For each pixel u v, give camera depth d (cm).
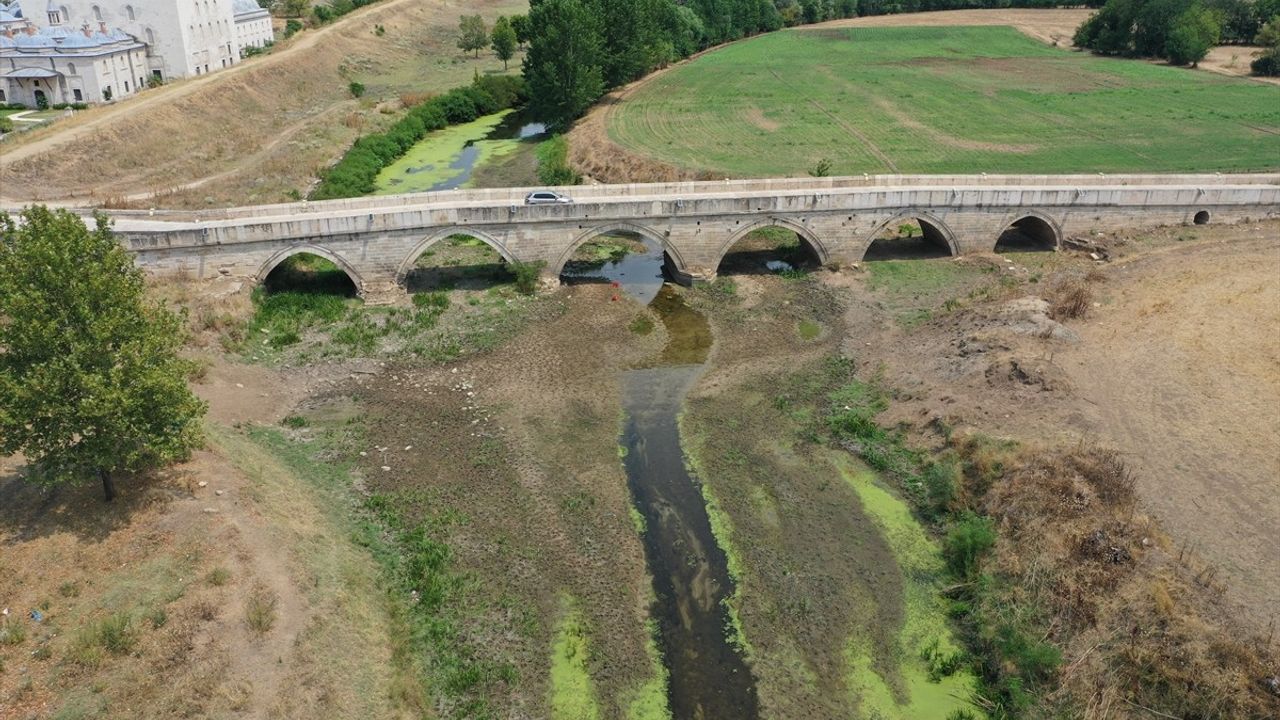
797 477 3847
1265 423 3753
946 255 6250
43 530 2997
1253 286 5147
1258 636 2645
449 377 4675
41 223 2945
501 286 5788
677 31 13488
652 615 3080
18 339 2778
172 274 5144
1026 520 3216
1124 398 3969
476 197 5984
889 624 3041
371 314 5341
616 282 5962
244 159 8175
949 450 3791
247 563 2928
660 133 9269
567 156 8950
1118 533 3059
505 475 3828
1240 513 3216
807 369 4781
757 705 2734
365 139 8719
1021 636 2836
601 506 3638
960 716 2667
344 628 2812
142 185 7219
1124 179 6700
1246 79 11631
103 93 9400
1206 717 2458
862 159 8256
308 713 2452
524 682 2777
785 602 3142
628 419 4319
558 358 4906
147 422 2977
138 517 3080
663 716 2683
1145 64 12875
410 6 17125
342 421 4231
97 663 2477
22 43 9081
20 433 2795
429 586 3112
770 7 16625
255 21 13312
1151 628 2711
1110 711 2538
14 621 2620
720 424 4266
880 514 3594
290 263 5772
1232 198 6322
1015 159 8262
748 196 5731
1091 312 4881
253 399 4344
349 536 3353
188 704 2388
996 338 4544
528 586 3178
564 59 9425
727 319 5425
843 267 6041
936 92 11275
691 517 3591
